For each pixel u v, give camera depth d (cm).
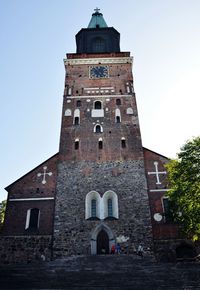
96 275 2067
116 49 4484
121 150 3441
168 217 2969
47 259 2814
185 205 2628
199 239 2838
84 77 4112
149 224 2948
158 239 2909
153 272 2106
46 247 2883
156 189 3209
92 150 3447
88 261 2425
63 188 3191
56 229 2947
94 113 3756
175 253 2841
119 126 3634
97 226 2952
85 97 3916
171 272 2092
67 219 3000
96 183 3216
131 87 4012
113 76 4116
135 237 2886
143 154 3438
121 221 2975
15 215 3078
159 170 3331
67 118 3716
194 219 2570
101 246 2919
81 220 2988
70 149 3456
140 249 2805
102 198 3123
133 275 2061
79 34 4647
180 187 2670
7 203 3152
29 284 1906
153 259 2731
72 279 1994
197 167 2667
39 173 3350
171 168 2853
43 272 2131
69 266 2284
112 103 3853
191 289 1811
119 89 3994
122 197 3120
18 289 1814
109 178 3244
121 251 2817
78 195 3144
